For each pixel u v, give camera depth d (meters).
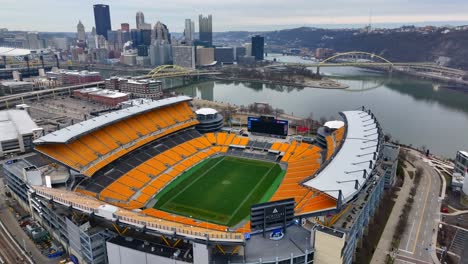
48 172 156.88
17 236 133.12
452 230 136.88
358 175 126.69
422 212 150.25
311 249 100.50
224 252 100.69
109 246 106.69
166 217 142.25
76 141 169.25
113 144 180.75
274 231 107.88
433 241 130.12
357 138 162.25
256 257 98.00
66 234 121.00
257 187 171.38
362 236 129.75
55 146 160.75
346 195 113.75
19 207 154.25
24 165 162.25
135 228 104.12
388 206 154.38
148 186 166.88
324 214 111.06
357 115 198.50
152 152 193.00
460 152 179.75
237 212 148.12
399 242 129.38
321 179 125.00
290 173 180.50
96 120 183.88
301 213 113.50
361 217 122.50
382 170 155.38
